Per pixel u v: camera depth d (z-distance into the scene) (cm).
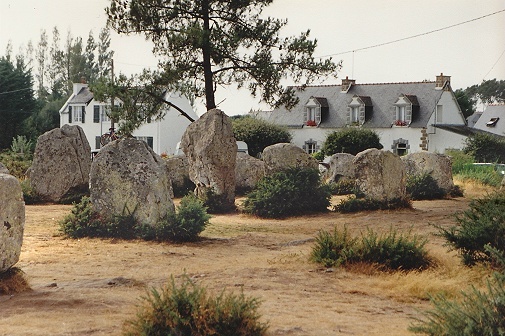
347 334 970
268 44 3884
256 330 951
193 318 938
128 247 1772
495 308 874
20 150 4806
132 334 934
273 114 7419
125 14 3756
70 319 1038
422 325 934
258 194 2589
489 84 10019
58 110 8600
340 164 3556
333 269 1421
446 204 2945
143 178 1919
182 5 3816
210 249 1770
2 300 1162
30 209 2716
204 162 2680
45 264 1530
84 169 3003
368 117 6962
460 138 6650
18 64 7500
